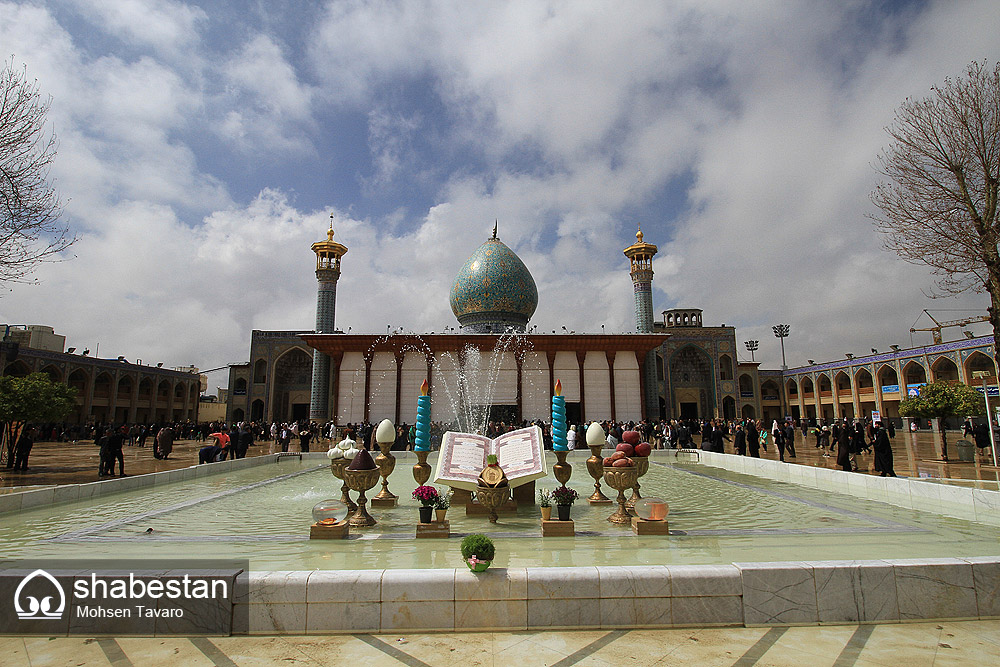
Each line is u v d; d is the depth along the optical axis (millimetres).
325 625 2996
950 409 16359
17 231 8391
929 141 9891
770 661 2619
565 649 2771
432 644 2840
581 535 5367
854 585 3123
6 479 10281
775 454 15922
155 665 2621
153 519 6289
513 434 7281
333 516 5305
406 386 21875
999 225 9242
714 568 3148
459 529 5742
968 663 2586
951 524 5852
